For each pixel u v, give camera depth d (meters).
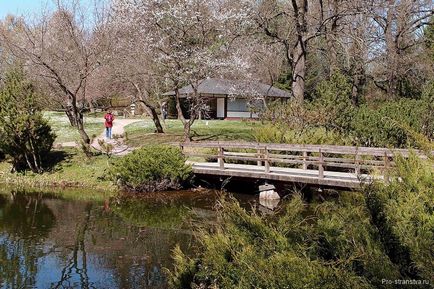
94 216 12.77
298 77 22.64
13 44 19.70
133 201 14.76
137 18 21.81
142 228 11.41
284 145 14.28
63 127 30.95
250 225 4.04
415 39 28.78
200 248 6.02
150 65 22.98
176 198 15.04
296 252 3.70
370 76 27.42
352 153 12.59
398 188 3.75
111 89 27.16
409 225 3.43
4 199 15.01
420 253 3.16
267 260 3.52
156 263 8.70
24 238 10.49
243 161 17.81
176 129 29.23
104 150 20.84
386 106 15.23
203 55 22.11
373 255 3.24
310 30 23.16
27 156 18.41
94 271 8.32
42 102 20.75
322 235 3.92
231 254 4.07
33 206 14.02
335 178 12.72
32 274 8.20
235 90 28.09
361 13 21.80
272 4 23.34
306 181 12.99
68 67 21.12
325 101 17.03
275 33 24.20
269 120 19.17
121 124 34.78
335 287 3.12
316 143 15.88
